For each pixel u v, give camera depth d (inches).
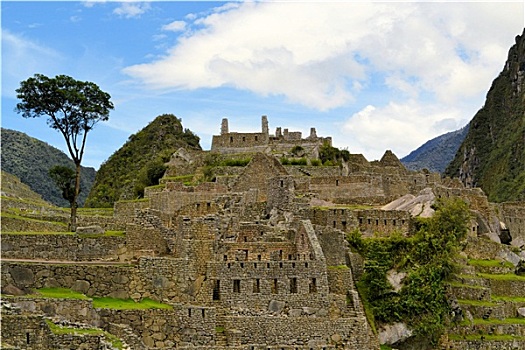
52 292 2237.9
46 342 1776.6
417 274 3009.4
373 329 2819.9
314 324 2498.8
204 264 2583.7
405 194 4094.5
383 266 3026.6
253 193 3668.8
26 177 6476.4
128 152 7470.5
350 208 3464.6
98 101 3102.9
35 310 2043.6
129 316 2226.9
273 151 4933.6
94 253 2610.7
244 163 4628.4
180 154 5506.9
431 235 3211.1
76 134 3090.6
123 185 6702.8
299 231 2908.5
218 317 2427.4
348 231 3260.3
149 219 2797.7
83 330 1886.1
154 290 2425.0
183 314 2304.4
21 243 2519.7
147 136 7677.2
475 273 3538.4
